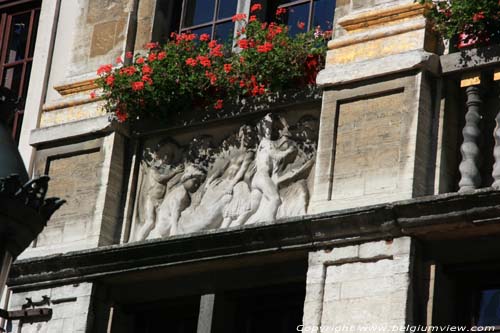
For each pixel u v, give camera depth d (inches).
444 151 636.1
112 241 733.3
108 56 782.5
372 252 624.4
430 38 654.5
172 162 730.8
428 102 643.5
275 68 692.7
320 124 667.4
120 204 740.0
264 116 700.0
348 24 684.1
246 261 672.4
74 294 725.9
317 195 654.5
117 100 741.9
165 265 692.7
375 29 672.4
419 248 619.8
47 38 830.5
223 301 687.7
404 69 645.9
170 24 785.6
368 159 646.5
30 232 428.5
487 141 634.2
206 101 721.0
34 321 736.3
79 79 781.9
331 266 636.7
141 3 788.6
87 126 754.2
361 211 624.4
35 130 776.9
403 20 667.4
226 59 719.7
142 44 777.6
